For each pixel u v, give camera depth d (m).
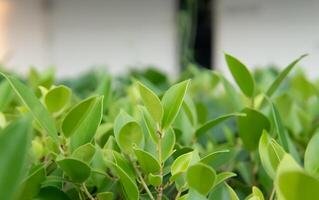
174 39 6.67
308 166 0.64
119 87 1.64
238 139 0.97
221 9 6.54
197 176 0.61
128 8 6.83
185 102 0.84
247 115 0.80
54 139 0.66
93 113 0.69
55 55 7.08
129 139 0.67
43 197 0.65
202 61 6.57
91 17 6.95
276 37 6.39
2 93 0.82
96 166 0.70
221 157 0.79
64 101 0.77
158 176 0.64
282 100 0.98
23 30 7.06
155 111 0.65
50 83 1.05
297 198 0.51
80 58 7.02
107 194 0.66
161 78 1.66
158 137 0.66
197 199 0.60
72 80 1.81
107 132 0.82
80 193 0.67
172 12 6.68
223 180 0.67
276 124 0.72
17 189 0.51
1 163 0.51
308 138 0.94
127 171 0.66
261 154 0.65
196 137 0.84
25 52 7.06
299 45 6.32
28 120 0.52
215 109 1.27
